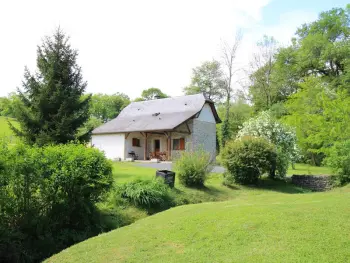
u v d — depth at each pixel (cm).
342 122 1595
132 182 1073
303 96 2520
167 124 2623
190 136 2778
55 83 1480
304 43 3600
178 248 512
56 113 1475
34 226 646
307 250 438
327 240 468
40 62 1517
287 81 3716
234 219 611
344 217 575
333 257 411
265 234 518
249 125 1820
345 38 3550
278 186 1570
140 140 3048
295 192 1476
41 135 1373
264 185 1570
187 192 1241
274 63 3753
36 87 1475
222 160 1591
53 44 1541
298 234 503
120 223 862
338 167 1523
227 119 3459
